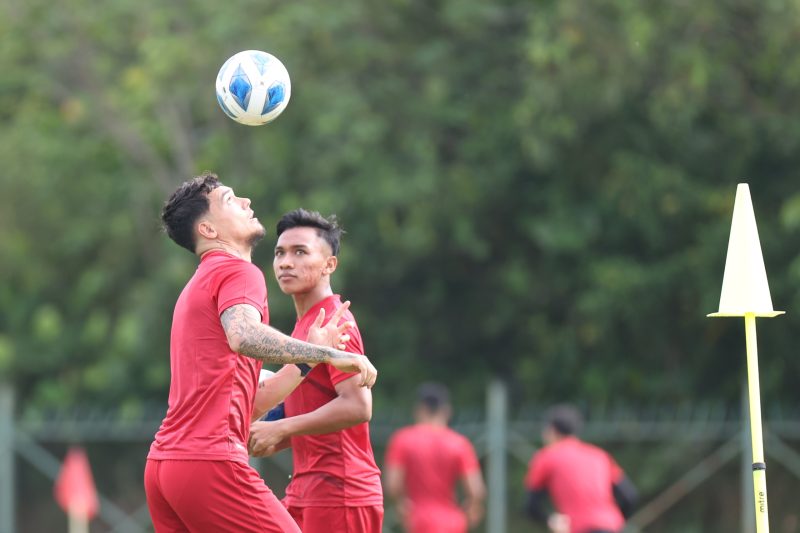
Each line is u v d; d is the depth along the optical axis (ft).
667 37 196.54
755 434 71.82
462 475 139.74
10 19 236.43
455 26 219.61
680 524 200.23
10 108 262.88
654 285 205.26
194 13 228.43
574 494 121.90
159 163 243.19
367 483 74.18
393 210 214.90
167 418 65.26
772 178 214.69
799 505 192.85
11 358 237.86
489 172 216.95
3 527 163.02
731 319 208.03
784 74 197.77
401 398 224.12
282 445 76.69
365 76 221.05
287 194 218.18
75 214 253.24
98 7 237.04
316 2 215.31
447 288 232.94
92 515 195.21
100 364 236.63
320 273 74.08
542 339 218.38
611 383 213.25
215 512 63.57
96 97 243.81
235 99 73.05
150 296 226.99
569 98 196.75
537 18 198.80
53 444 220.23
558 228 209.56
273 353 62.08
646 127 210.59
